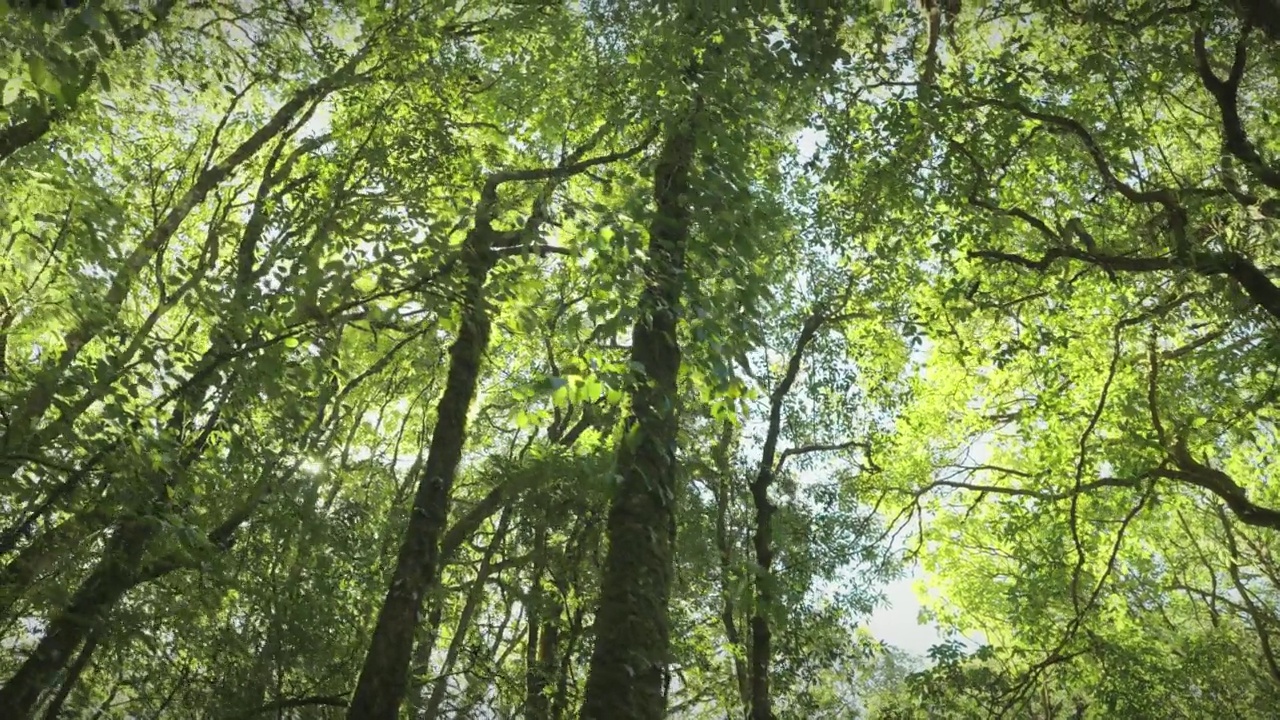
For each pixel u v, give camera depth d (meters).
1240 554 22.73
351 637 13.45
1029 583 17.83
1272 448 16.56
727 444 18.77
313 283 7.26
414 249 7.66
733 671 21.64
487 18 15.52
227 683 12.02
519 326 7.98
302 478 11.40
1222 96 11.47
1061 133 13.13
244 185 14.76
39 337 8.95
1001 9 12.66
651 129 12.11
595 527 17.31
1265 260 11.89
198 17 10.64
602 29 14.30
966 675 14.26
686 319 8.06
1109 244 14.27
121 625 9.78
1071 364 16.39
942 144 13.52
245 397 7.98
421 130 12.62
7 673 10.45
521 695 16.61
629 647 8.01
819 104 12.94
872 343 19.11
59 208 9.44
